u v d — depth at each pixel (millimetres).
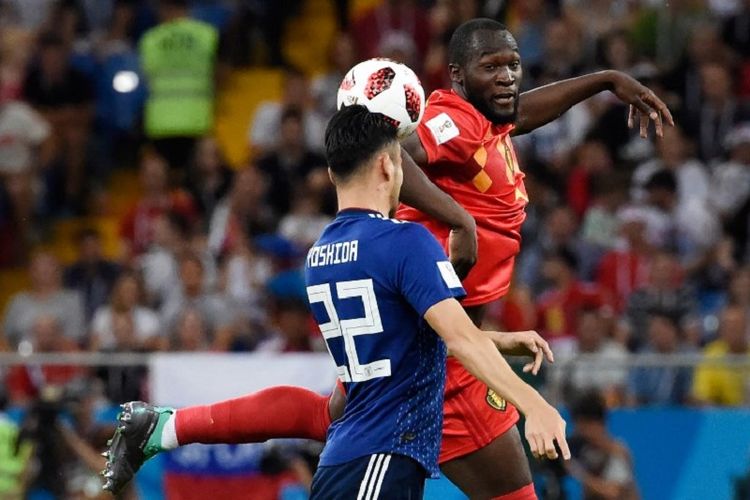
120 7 61531
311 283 19781
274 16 63438
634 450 36312
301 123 53844
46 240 58125
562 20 55062
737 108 52469
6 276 57031
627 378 37000
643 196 49938
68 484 36062
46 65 58781
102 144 59719
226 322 45375
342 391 21312
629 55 54594
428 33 58406
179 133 58094
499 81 22656
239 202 51844
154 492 36938
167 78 58188
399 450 19109
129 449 21719
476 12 57375
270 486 36844
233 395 36938
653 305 44094
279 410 21547
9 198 57125
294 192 52469
